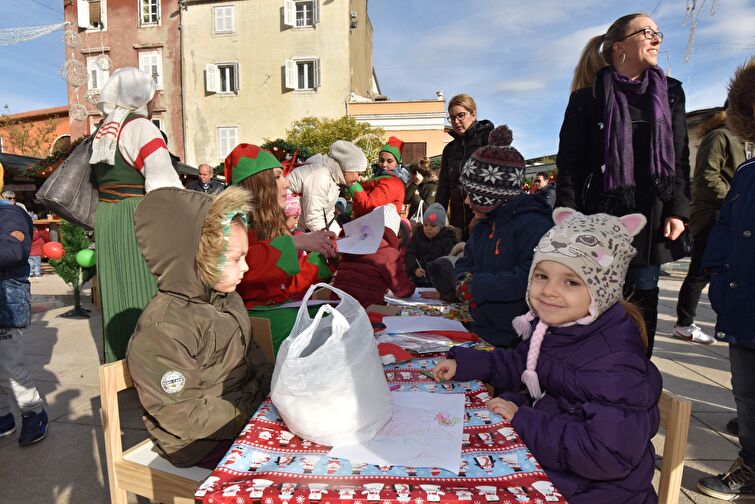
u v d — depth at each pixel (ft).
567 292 4.04
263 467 2.84
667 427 4.06
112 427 4.83
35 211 44.70
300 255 7.39
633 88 7.29
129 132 7.82
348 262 8.04
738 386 6.72
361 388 3.12
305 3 63.31
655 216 7.27
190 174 45.96
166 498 4.69
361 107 63.21
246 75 64.49
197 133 65.82
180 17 64.95
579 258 3.94
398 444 3.13
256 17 63.72
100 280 7.86
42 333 17.02
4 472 7.66
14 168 41.34
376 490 2.58
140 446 5.24
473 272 7.33
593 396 3.87
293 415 3.07
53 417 9.76
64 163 8.29
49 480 7.43
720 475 7.13
